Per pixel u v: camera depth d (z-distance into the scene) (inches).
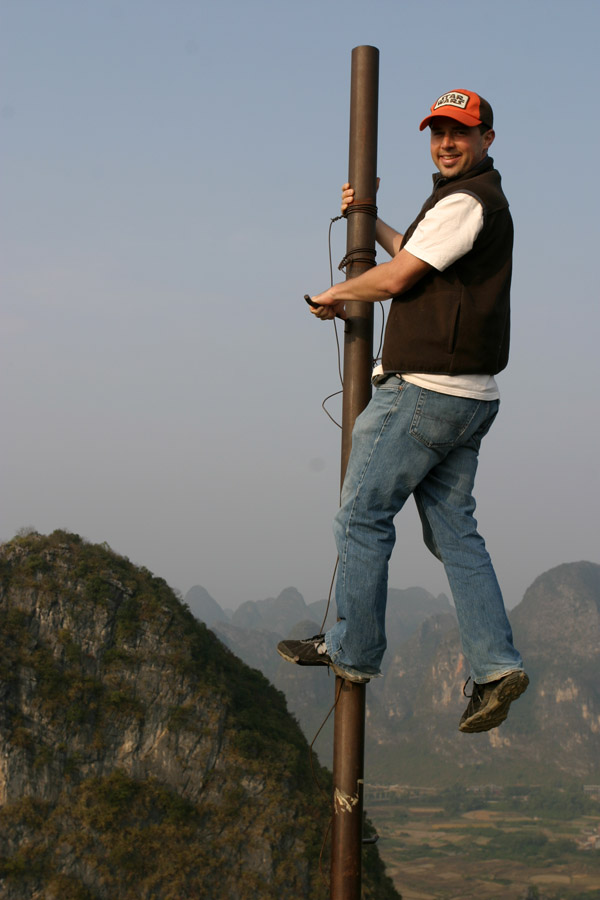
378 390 149.7
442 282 140.9
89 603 2498.8
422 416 142.9
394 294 143.9
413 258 138.5
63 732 2244.1
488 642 146.5
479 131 149.3
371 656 150.0
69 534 2743.6
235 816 2246.6
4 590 2450.8
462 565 150.4
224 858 2164.1
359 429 150.4
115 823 2113.7
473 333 139.8
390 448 145.5
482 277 140.9
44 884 1966.0
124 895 2018.9
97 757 2256.4
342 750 153.7
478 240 138.8
